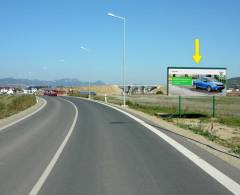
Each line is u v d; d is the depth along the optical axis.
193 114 36.53
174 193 8.56
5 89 150.62
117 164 11.93
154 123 27.11
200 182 9.60
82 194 8.50
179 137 19.16
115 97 86.31
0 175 10.44
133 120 29.12
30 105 49.44
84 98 80.31
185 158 13.04
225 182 9.59
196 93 37.41
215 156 13.55
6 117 31.56
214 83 37.50
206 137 20.17
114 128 23.12
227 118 32.47
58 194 8.51
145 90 114.94
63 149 14.97
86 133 20.48
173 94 37.16
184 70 37.25
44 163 12.13
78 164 11.95
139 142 17.02
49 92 101.00
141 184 9.39
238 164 12.15
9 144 16.34
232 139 20.11
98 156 13.39
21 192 8.69
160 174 10.52
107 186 9.20
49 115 33.84
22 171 10.95
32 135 19.59
